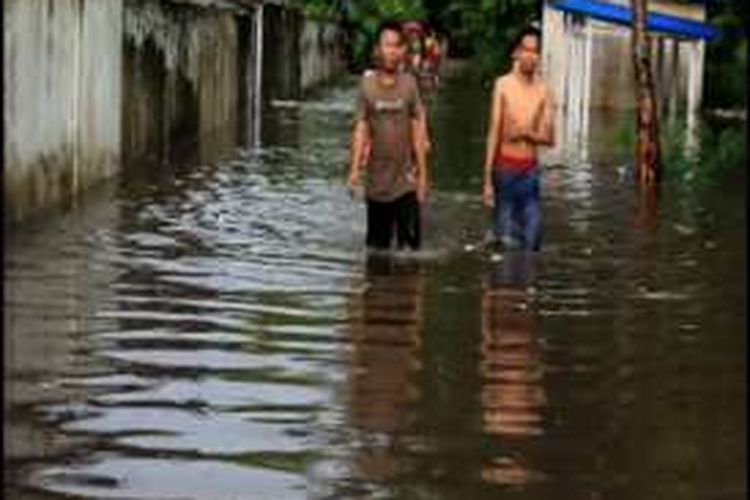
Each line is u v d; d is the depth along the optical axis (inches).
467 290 621.0
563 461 396.2
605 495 371.6
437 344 521.3
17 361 478.9
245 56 1576.0
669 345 525.0
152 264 654.5
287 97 1953.7
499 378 477.4
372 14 2719.0
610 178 1055.6
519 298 605.6
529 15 2571.4
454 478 381.1
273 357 496.7
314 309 573.3
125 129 992.9
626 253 722.8
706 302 601.0
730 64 864.9
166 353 497.0
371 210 712.4
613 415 438.6
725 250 730.2
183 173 1015.0
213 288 606.5
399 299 597.9
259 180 995.3
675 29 1519.4
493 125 727.7
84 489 366.9
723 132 668.1
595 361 501.4
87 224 756.0
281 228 776.9
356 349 510.6
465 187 987.9
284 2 1898.4
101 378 463.8
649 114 997.8
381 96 705.6
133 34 1002.7
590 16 1763.0
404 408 440.8
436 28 2829.7
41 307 554.9
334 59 2598.4
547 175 1072.8
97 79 879.1
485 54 2628.0
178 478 376.5
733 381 476.1
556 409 443.2
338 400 447.2
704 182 940.6
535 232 727.7
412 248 716.0
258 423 423.2
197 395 449.1
